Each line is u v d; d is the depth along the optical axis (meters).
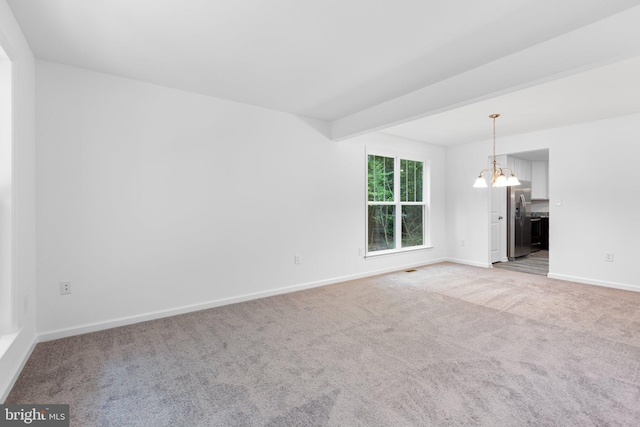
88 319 2.72
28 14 1.94
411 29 2.15
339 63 2.65
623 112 3.88
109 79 2.83
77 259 2.68
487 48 2.40
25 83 2.21
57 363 2.16
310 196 4.20
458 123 4.40
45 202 2.54
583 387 1.86
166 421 1.59
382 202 5.12
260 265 3.75
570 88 3.08
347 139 4.48
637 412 1.63
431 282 4.46
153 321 2.98
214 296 3.41
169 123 3.13
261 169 3.75
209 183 3.38
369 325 2.85
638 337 2.56
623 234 4.05
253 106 3.69
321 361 2.20
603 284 4.20
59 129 2.60
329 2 1.86
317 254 4.27
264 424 1.57
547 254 6.99
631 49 1.93
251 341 2.52
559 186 4.61
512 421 1.57
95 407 1.70
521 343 2.46
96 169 2.76
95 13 1.95
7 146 1.91
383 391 1.84
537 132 4.85
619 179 4.08
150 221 3.03
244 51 2.45
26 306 2.21
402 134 5.09
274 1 1.85
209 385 1.91
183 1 1.84
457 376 1.99
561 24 2.08
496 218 6.00
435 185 5.93
